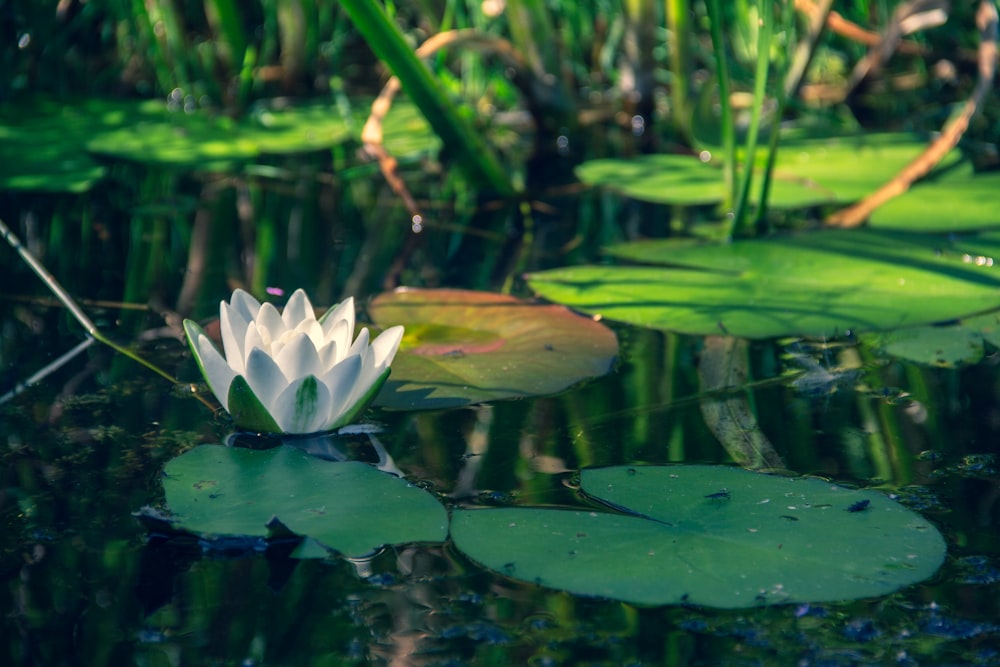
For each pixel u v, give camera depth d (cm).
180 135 257
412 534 171
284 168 247
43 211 221
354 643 165
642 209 223
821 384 186
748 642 165
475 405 183
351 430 181
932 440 179
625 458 178
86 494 175
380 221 219
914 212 214
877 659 164
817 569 168
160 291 201
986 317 195
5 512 173
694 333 192
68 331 194
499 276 204
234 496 174
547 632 166
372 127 243
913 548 169
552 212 222
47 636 166
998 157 236
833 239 209
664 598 166
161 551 171
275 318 181
